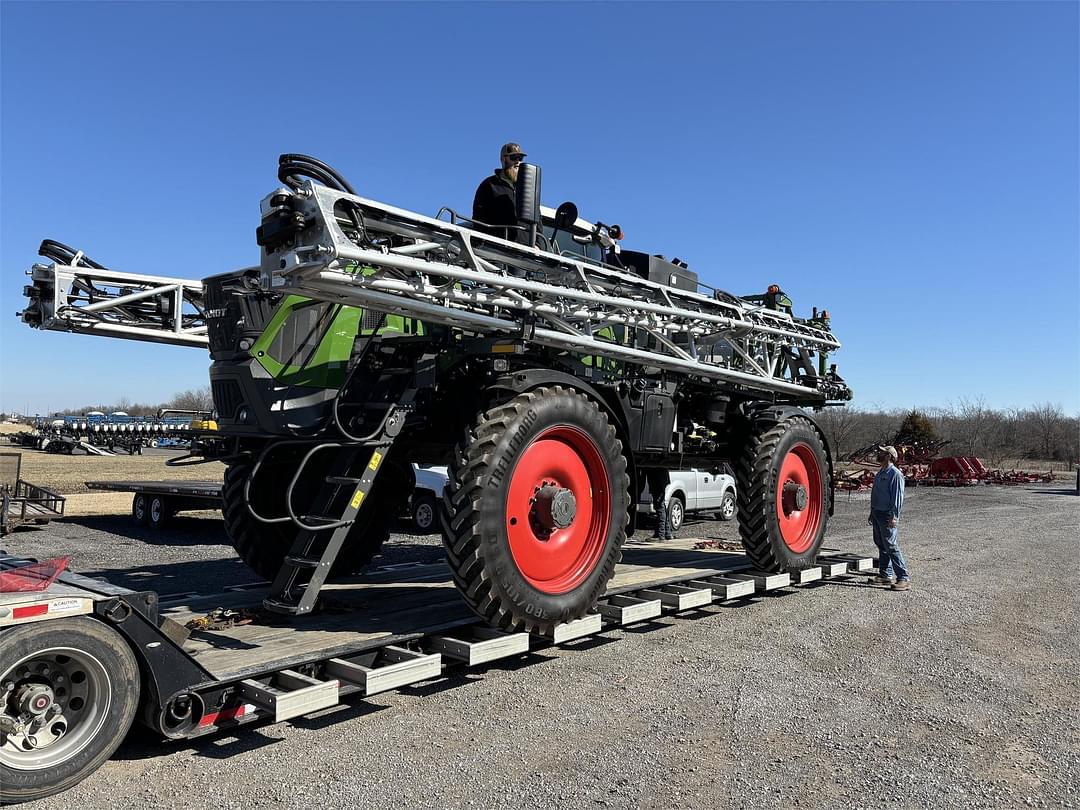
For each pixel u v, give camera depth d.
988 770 3.32
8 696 2.84
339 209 3.83
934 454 32.38
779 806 2.95
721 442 7.36
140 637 3.08
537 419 4.50
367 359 5.13
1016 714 4.04
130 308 6.31
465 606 4.99
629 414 5.98
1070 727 3.86
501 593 4.27
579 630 4.76
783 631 5.66
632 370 6.01
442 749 3.40
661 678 4.49
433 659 3.98
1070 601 7.09
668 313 5.43
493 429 4.34
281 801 2.87
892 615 6.29
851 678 4.59
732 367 6.88
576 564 4.88
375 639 4.09
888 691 4.37
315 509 4.49
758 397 7.63
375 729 3.62
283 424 4.91
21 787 2.76
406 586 5.80
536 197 5.00
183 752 3.31
